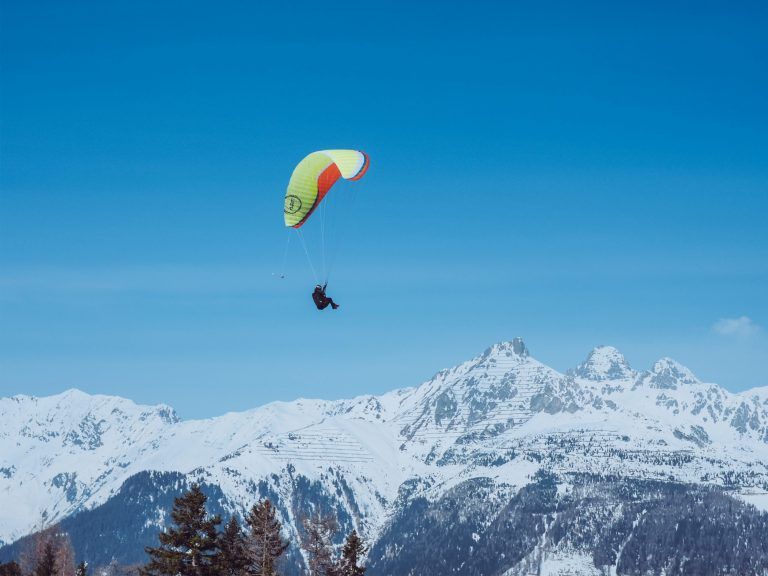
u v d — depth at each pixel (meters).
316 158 132.25
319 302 106.38
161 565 111.38
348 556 131.62
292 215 132.75
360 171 128.25
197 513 113.75
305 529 132.12
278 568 126.06
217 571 113.00
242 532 121.81
